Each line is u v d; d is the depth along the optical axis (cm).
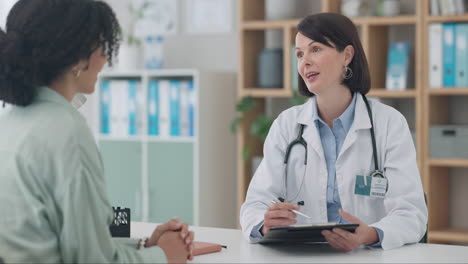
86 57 163
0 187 157
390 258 185
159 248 170
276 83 441
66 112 160
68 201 151
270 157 235
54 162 154
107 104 482
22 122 161
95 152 159
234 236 221
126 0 516
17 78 160
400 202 212
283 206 200
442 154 387
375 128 226
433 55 388
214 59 493
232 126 448
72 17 160
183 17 502
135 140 473
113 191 481
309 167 229
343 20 222
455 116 417
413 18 393
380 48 420
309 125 232
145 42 504
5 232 157
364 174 223
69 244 152
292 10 436
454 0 381
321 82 221
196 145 452
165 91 464
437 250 196
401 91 397
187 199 458
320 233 189
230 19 486
